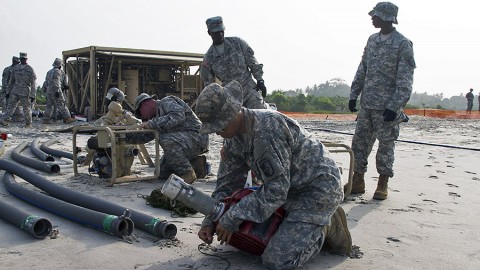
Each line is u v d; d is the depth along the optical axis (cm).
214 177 704
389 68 589
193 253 382
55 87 1706
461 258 387
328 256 385
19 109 1819
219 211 346
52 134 1327
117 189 606
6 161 672
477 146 1278
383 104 590
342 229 379
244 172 386
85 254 375
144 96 679
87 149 763
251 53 727
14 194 555
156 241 406
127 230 416
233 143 359
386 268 362
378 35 610
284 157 325
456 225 479
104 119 723
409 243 422
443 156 1048
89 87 1980
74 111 2109
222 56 725
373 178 745
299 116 3138
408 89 578
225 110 320
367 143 612
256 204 329
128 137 670
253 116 330
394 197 605
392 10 588
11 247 387
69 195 506
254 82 739
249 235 347
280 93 5188
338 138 1442
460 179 746
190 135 660
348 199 588
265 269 351
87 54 2020
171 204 502
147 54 1908
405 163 920
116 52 1886
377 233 450
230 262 364
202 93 320
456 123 2442
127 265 355
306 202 345
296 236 338
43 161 784
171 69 2081
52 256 370
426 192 639
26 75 1551
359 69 633
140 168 767
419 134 1711
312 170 343
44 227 416
